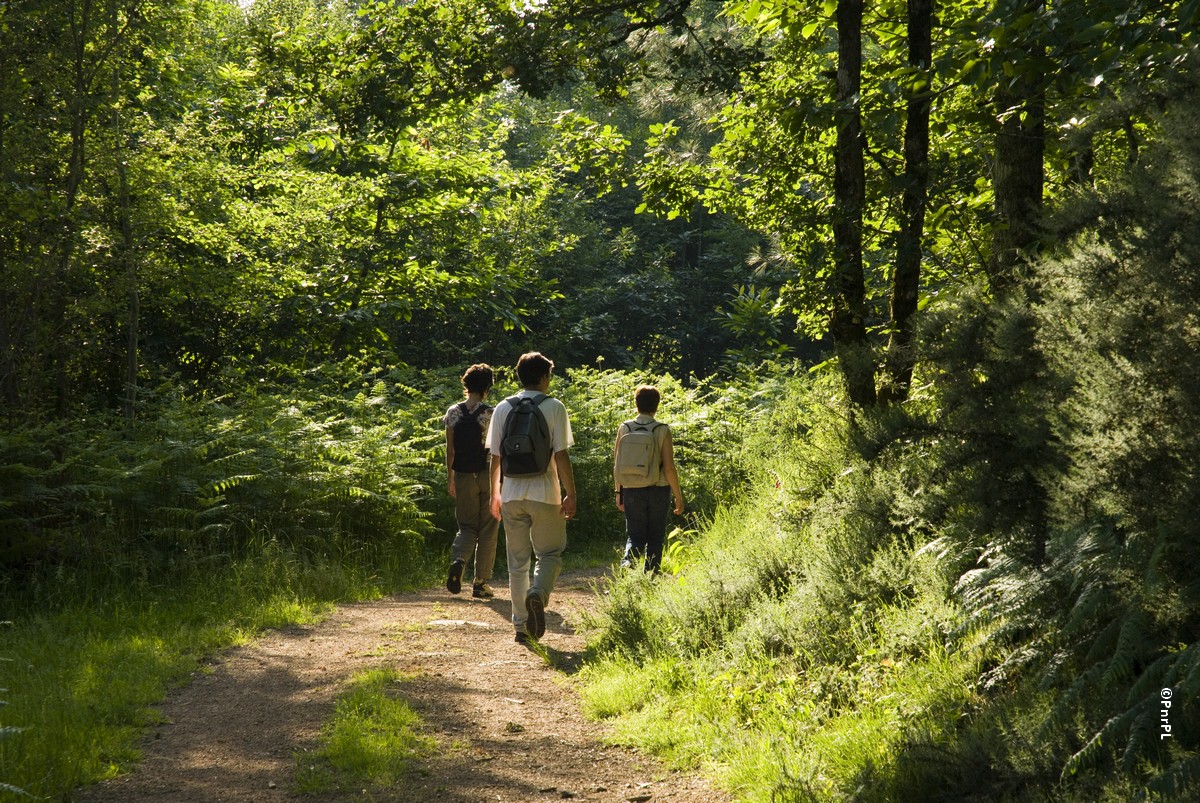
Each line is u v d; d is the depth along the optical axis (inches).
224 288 575.5
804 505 272.8
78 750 172.9
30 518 337.7
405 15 370.6
